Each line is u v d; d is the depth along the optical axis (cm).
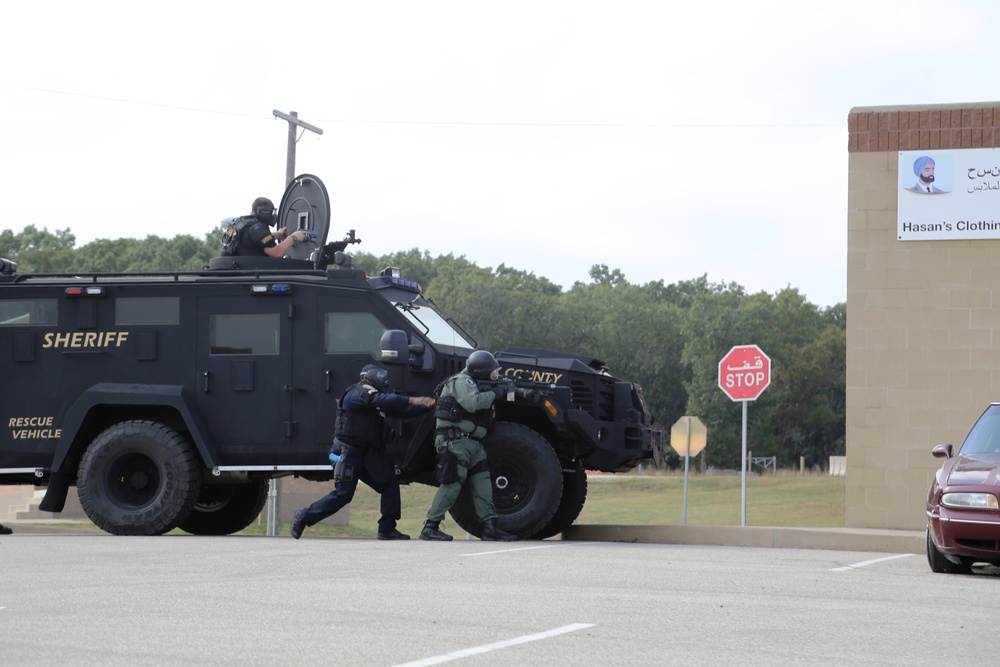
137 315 1817
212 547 1452
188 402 1780
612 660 699
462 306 14275
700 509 5062
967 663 718
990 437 1452
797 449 12500
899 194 1980
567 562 1296
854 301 1989
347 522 4081
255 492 2097
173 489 1736
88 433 1811
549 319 14338
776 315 13088
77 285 1820
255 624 809
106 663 666
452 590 1013
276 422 1777
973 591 1119
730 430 12088
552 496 1689
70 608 880
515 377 1786
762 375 2308
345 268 1855
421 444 1714
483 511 1658
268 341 1789
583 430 1736
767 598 1012
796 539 1780
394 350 1675
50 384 1820
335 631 785
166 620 823
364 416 1658
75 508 4050
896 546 1728
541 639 767
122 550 1393
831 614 920
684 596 1009
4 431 1823
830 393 12581
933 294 1962
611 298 16012
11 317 1838
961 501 1323
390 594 978
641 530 1856
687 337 13538
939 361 1955
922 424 1955
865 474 1967
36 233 17862
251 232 1922
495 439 1702
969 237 1953
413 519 4462
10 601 917
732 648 750
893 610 953
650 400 14375
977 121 1959
